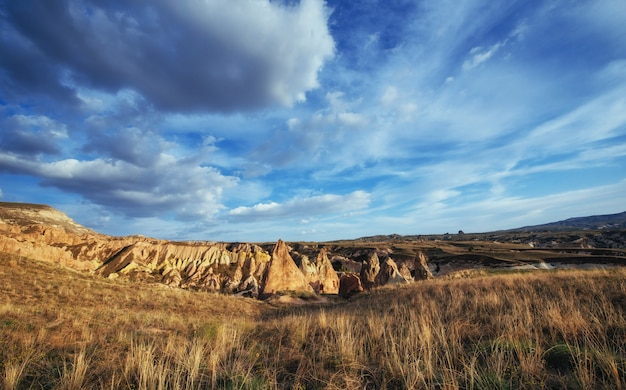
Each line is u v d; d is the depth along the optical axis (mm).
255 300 32188
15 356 6020
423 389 4395
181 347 6680
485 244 130625
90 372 5332
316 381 4996
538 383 4246
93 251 83312
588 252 77750
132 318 12953
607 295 9125
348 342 6508
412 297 16328
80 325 10086
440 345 6305
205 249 94500
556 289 11156
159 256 89062
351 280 52875
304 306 29125
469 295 13188
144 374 4770
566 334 6070
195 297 25922
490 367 4789
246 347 7457
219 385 4969
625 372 4078
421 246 131625
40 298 17203
